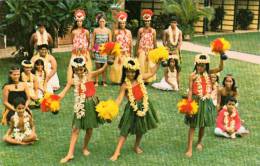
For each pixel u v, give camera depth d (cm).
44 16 1177
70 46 1602
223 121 788
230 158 698
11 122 722
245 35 2191
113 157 681
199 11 1878
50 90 955
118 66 1090
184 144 751
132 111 675
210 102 705
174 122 850
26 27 1191
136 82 679
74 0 1198
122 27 1085
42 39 1066
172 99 996
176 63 1060
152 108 694
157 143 751
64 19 1191
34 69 928
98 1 1248
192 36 1894
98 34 1066
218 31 2314
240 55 1551
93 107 668
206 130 814
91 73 682
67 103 938
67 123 825
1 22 1233
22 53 1282
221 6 2355
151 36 1095
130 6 1833
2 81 1072
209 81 707
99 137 769
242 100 1004
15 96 770
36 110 888
